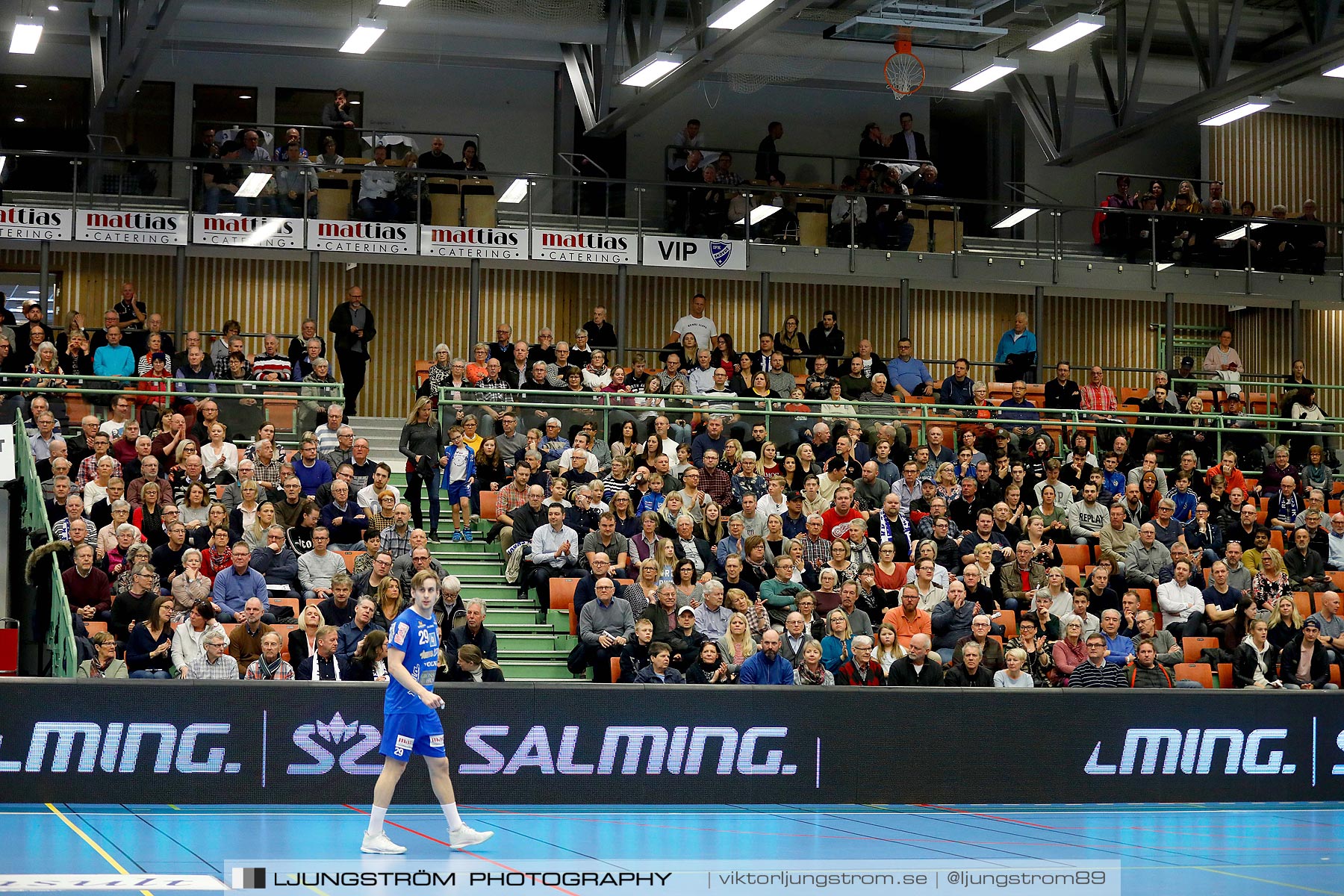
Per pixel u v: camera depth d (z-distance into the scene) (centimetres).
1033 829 1025
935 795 1156
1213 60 2236
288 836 914
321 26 2577
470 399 1825
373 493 1614
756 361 2262
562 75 2781
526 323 2734
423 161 2409
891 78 2198
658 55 2075
